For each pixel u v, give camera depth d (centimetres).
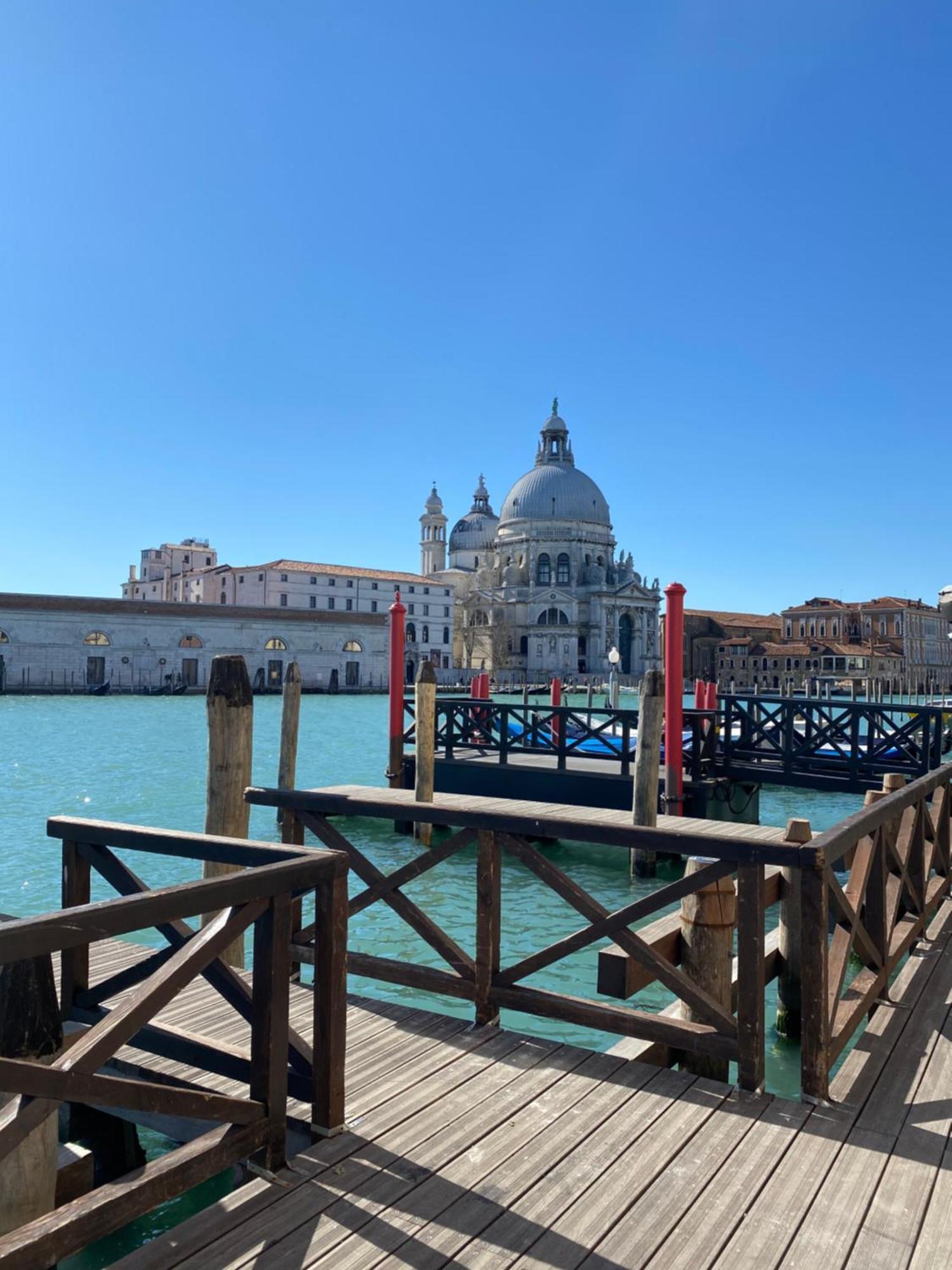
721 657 12450
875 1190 397
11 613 7962
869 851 612
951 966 693
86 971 552
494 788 1923
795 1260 351
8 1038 335
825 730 1786
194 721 5438
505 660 11844
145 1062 541
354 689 9800
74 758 3419
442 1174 407
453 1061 527
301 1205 382
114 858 496
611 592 12150
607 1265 347
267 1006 402
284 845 455
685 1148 432
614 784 1788
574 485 12825
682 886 507
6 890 1472
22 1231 304
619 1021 525
